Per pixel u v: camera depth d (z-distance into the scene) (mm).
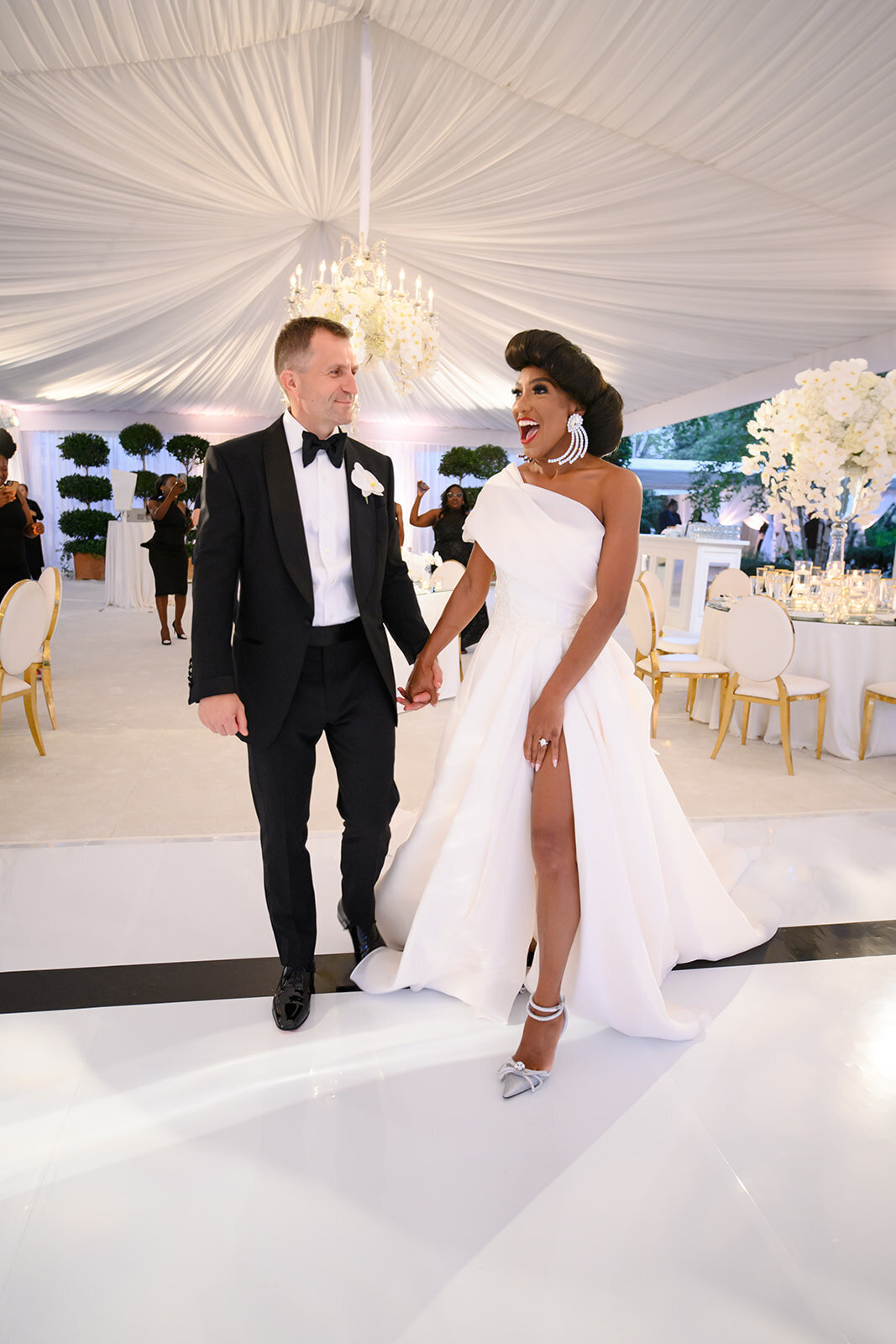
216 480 1893
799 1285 1377
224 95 5008
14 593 3988
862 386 4930
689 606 9266
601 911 1906
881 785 4156
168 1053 1949
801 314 7410
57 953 2383
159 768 4137
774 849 3264
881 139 4473
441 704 5613
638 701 2188
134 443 13812
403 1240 1450
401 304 5402
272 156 5855
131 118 5164
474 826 2049
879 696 4445
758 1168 1630
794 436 5094
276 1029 2039
